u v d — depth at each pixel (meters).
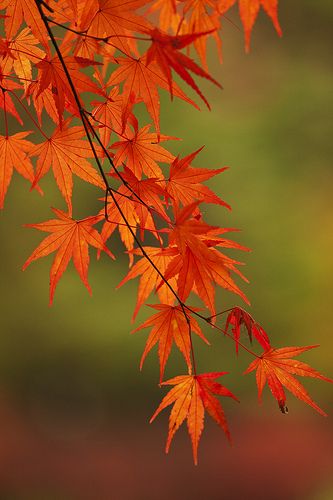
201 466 15.17
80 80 2.09
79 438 17.55
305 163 16.52
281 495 13.72
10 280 16.56
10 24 2.17
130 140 2.37
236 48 17.53
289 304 15.82
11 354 17.09
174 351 16.95
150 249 2.48
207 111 16.55
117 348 16.88
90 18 2.01
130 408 18.14
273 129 16.69
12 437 17.19
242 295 2.16
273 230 16.06
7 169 2.58
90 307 16.38
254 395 16.84
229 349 16.44
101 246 2.49
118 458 16.09
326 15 17.95
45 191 16.08
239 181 16.33
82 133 2.41
